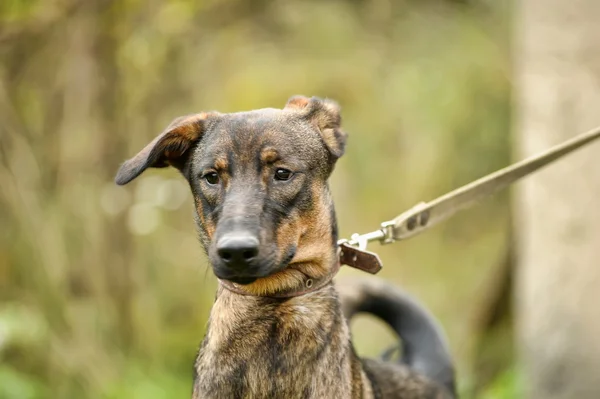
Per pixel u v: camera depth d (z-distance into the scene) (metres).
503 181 7.16
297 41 16.59
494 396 11.65
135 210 13.91
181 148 6.36
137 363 12.92
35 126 12.51
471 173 16.34
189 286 15.52
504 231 15.55
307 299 6.04
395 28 16.83
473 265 16.52
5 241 11.73
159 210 14.86
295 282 6.04
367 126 17.19
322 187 6.19
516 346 11.69
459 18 16.67
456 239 17.09
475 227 16.88
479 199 7.13
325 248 6.14
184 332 15.08
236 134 6.02
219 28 14.80
